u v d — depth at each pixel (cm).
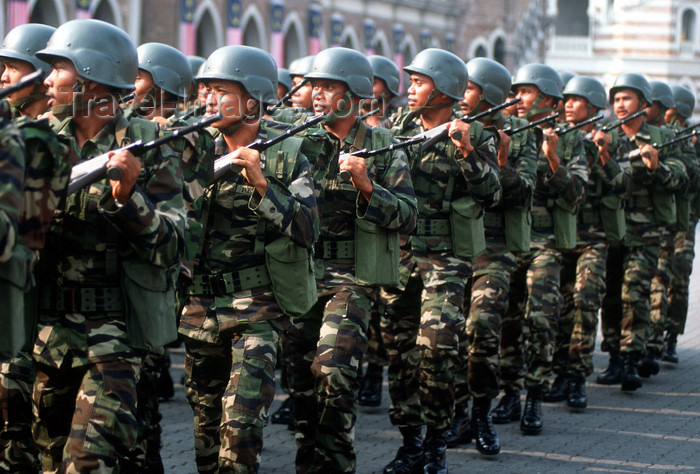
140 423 886
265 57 812
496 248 1118
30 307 666
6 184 580
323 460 836
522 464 1066
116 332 665
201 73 803
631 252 1472
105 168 642
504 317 1262
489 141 1016
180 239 676
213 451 824
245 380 748
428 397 975
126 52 700
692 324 2114
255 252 774
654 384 1527
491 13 7488
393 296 1037
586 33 9450
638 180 1479
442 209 1007
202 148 781
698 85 8588
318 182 875
